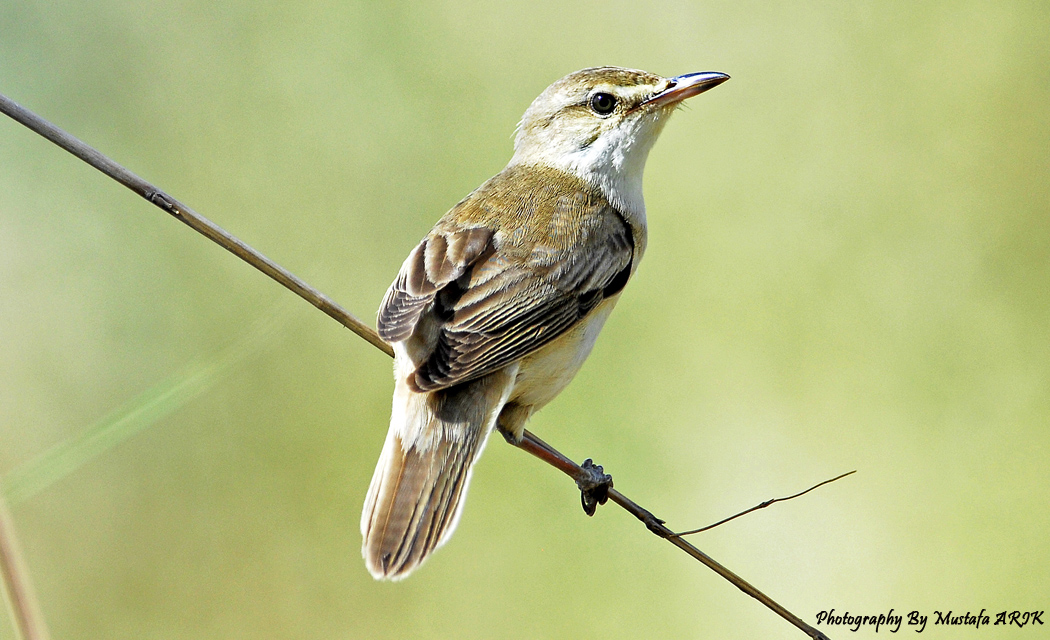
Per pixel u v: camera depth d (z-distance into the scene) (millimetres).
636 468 11938
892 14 13477
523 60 13414
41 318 11930
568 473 7496
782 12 13688
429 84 13195
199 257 12320
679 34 13773
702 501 11758
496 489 11344
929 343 12484
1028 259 12664
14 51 12406
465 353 6719
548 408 12125
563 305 7219
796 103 13562
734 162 13438
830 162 13359
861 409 12328
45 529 11109
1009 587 11305
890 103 13375
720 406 12320
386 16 13195
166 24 12836
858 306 12742
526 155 8500
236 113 12898
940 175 13148
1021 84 13023
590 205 7836
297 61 13031
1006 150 12969
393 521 6512
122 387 11898
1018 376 12281
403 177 13031
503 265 7176
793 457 12109
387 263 12828
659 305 12766
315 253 12766
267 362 11734
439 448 6707
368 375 11812
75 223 12250
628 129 8164
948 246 12883
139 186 6051
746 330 12656
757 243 13094
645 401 12281
